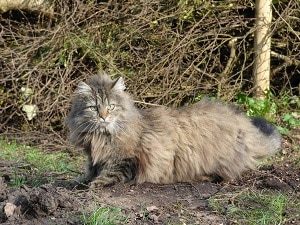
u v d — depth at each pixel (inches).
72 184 246.1
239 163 256.2
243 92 374.6
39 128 366.9
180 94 370.6
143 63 373.7
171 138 247.8
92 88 244.1
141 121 245.9
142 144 243.3
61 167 284.4
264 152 268.5
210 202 219.3
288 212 213.3
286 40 389.1
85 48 372.5
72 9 377.1
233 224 201.5
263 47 373.1
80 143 247.3
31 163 291.9
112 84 244.7
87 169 252.7
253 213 209.5
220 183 250.7
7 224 197.0
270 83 398.0
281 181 248.5
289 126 361.7
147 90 370.0
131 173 243.4
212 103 269.1
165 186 244.2
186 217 206.7
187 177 251.4
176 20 382.6
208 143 251.0
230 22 378.3
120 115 240.8
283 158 302.7
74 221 197.6
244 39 372.5
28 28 381.1
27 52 367.9
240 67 391.2
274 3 384.2
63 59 368.5
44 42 368.8
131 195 229.6
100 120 238.1
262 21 371.9
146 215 205.6
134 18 374.9
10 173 270.7
